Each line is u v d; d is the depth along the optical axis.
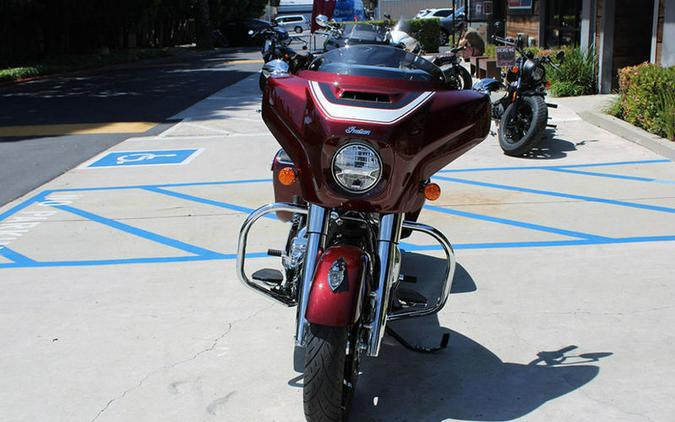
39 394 4.08
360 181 3.56
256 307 5.17
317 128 3.58
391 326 4.86
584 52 14.58
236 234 6.83
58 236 6.91
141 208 7.84
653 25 12.37
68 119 14.73
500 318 4.93
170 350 4.56
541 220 7.05
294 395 4.02
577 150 10.10
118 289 5.55
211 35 42.22
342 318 3.35
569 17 16.33
